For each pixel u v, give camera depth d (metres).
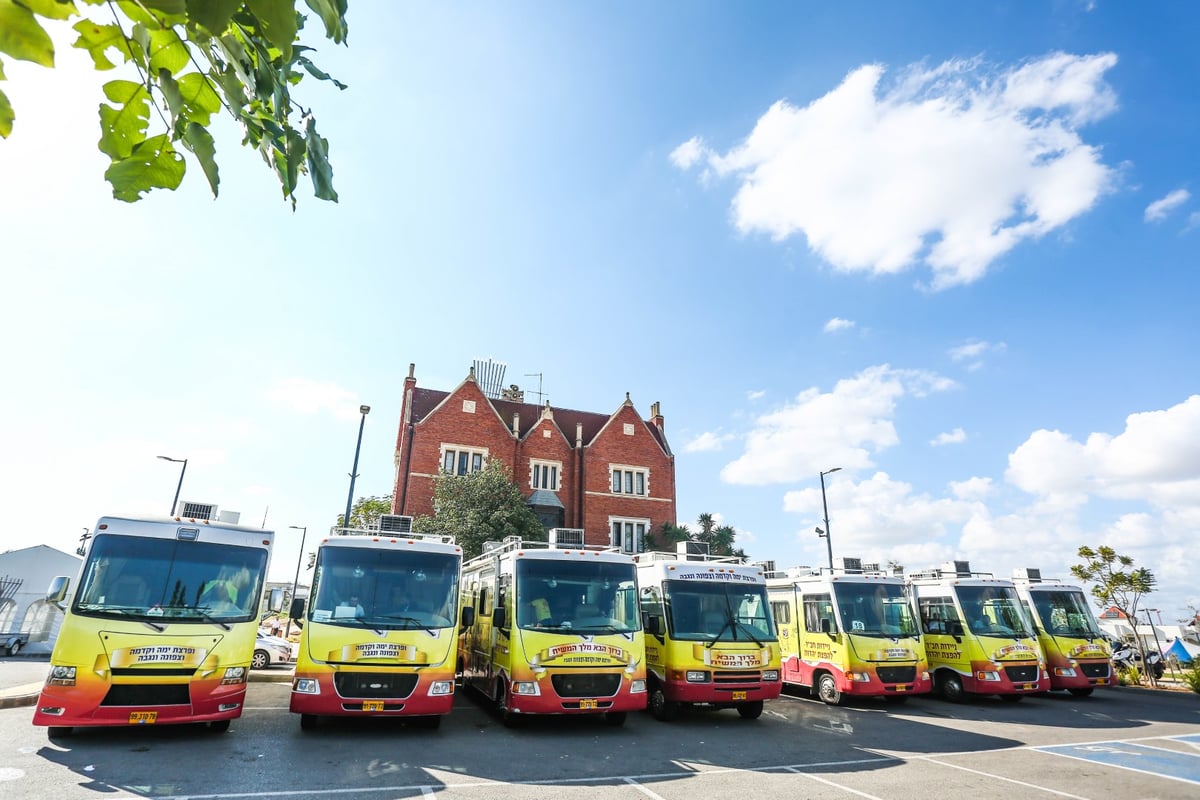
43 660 28.34
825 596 16.88
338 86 1.89
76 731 10.35
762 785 8.89
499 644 13.13
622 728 12.73
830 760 10.42
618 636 12.56
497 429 36.44
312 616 11.22
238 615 10.42
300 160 1.81
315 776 8.55
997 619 17.67
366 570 11.86
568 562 13.10
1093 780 9.42
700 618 13.97
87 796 7.30
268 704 14.05
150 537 10.44
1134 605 24.55
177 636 9.80
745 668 13.61
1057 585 19.97
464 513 29.47
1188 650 28.88
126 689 9.38
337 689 10.77
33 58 1.27
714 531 37.16
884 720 14.41
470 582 17.38
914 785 9.02
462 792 8.16
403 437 34.97
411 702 11.00
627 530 37.38
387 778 8.62
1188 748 11.71
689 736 12.15
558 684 11.89
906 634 16.52
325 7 1.42
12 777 7.88
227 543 10.90
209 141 1.59
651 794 8.38
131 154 1.58
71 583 10.45
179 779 8.09
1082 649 18.69
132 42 1.43
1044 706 16.97
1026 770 9.95
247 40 1.62
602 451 38.28
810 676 17.11
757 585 14.77
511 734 11.80
